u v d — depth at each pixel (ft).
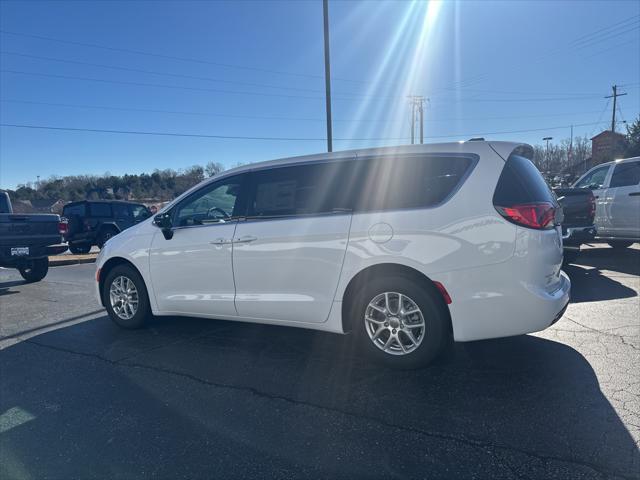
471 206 11.58
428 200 12.10
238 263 14.57
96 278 17.97
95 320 19.33
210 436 9.82
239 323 17.97
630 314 17.22
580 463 8.33
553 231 12.10
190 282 15.69
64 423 10.60
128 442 9.71
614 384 11.34
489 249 11.34
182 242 15.74
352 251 12.64
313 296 13.37
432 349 11.98
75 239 51.08
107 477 8.59
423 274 11.85
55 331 17.88
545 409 10.26
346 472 8.43
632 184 27.86
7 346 16.24
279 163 14.46
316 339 15.70
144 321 17.17
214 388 12.14
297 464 8.73
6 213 27.91
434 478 8.14
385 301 12.50
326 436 9.62
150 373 13.29
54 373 13.55
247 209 14.69
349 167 13.35
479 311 11.48
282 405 11.05
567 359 13.01
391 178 12.69
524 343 14.40
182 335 16.66
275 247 13.87
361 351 14.33
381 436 9.52
